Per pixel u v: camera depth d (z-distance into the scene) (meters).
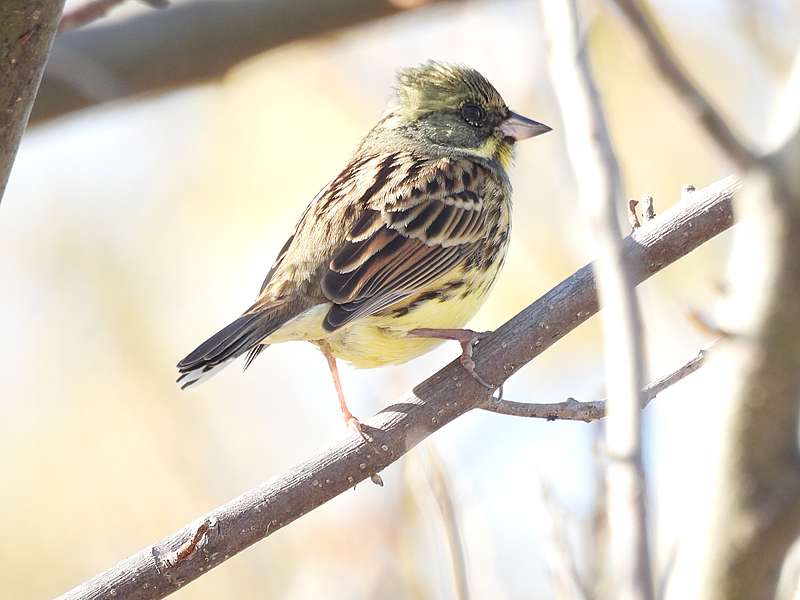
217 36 12.02
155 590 7.23
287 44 12.23
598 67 12.90
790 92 4.29
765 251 4.22
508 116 11.11
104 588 7.18
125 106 12.61
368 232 9.60
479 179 10.34
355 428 7.77
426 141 10.88
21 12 6.05
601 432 7.03
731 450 4.36
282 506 7.48
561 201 12.69
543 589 10.48
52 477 13.89
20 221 14.89
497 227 10.30
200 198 14.50
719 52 12.86
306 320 9.23
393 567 11.70
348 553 12.01
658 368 11.05
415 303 9.59
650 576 4.03
